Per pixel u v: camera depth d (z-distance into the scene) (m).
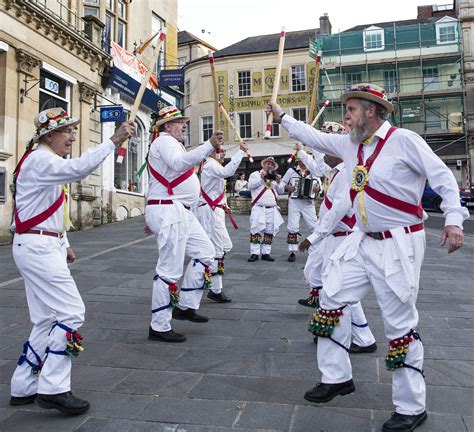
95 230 14.42
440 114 31.25
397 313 2.81
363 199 2.86
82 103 14.90
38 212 3.12
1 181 11.27
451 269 8.34
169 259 4.42
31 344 3.17
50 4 13.70
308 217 8.92
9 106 11.70
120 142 3.19
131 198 18.22
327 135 3.20
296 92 32.25
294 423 2.88
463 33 31.23
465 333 4.61
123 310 5.47
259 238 8.87
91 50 15.11
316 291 4.63
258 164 32.28
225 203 6.28
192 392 3.33
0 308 5.50
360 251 2.94
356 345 4.11
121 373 3.67
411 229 2.83
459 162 30.53
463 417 2.94
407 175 2.79
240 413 3.02
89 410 3.07
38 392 3.01
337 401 3.17
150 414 3.02
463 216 2.62
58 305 3.07
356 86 2.88
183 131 4.70
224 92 33.19
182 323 4.98
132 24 18.86
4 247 10.81
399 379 2.80
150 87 18.95
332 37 32.28
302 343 4.35
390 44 31.73
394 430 2.74
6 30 11.56
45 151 3.14
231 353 4.10
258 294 6.28
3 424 2.92
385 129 2.86
